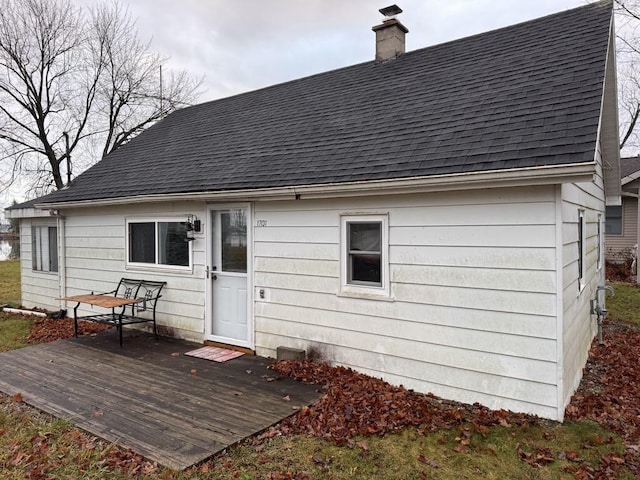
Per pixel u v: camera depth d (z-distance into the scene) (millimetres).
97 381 5449
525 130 4668
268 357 6461
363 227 5566
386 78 8109
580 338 5629
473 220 4648
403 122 6176
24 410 4621
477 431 4059
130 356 6578
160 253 7953
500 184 4309
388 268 5281
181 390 5125
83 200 8453
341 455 3676
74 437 3957
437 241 4898
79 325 8906
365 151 5801
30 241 11164
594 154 3850
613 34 6449
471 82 6430
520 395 4410
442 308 4879
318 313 5910
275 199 6109
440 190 4688
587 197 6484
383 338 5340
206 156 8094
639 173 14320
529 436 3961
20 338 8031
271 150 7145
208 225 7145
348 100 7902
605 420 4309
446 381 4867
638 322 9055
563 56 5867
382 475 3402
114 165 9961
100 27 19750
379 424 4156
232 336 7008
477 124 5234
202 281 7281
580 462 3570
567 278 4551
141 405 4668
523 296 4367
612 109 7281
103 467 3469
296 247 6098
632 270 15523
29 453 3695
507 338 4473
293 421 4289
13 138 18422
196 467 3436
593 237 7414
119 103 20875
